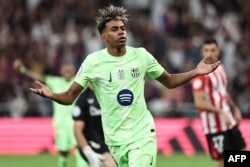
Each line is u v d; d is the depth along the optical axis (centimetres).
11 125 4525
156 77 2070
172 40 5647
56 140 3625
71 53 5466
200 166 3709
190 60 5453
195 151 4331
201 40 5650
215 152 2792
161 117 4956
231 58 5550
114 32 2017
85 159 2547
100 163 2486
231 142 2767
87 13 5806
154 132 2045
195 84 2753
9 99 5288
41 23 5747
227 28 5831
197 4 5916
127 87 2027
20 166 3784
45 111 5041
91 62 2036
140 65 2039
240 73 5484
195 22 5803
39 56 5494
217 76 2766
